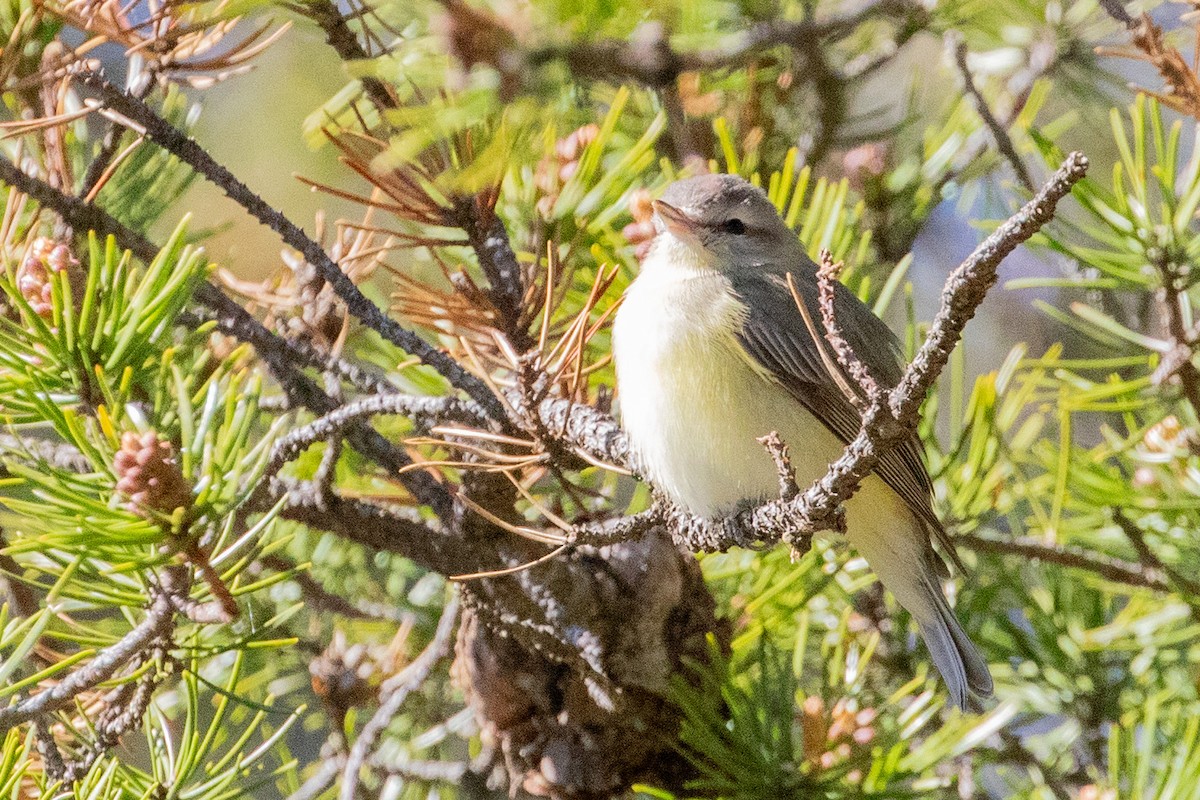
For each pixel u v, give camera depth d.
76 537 3.46
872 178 3.61
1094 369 3.62
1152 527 3.56
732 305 3.53
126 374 3.48
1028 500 3.59
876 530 3.54
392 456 3.54
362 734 3.55
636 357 3.53
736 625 3.56
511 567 3.52
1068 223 3.55
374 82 3.50
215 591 3.47
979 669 3.54
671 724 3.54
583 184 3.54
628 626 3.54
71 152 3.56
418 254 3.59
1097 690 3.57
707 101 3.58
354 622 3.61
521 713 3.54
